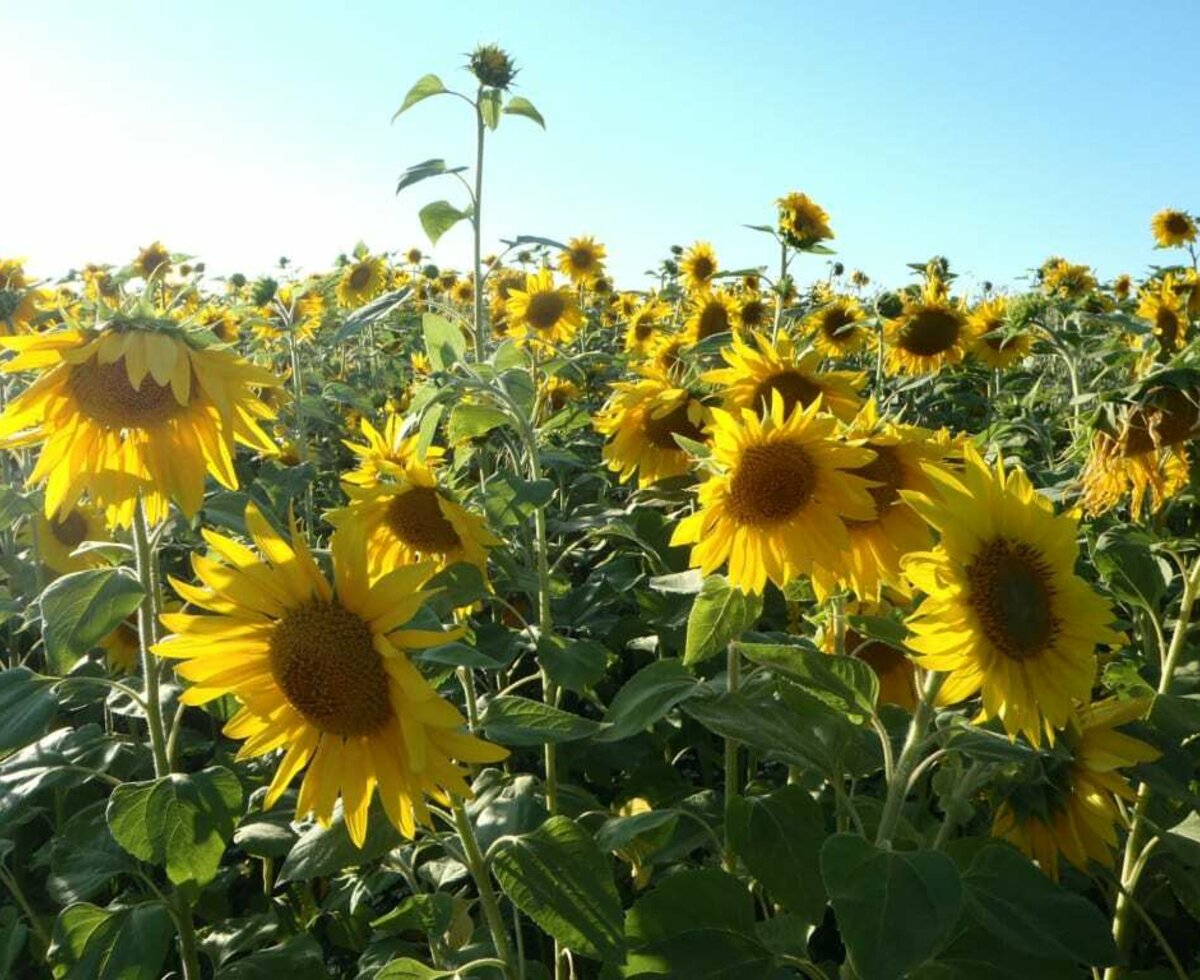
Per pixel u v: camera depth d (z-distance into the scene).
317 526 2.14
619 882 1.28
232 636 0.77
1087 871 0.94
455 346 1.37
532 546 1.69
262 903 1.34
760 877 0.82
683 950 0.79
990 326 2.86
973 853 0.78
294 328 2.37
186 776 0.90
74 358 0.89
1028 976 0.77
